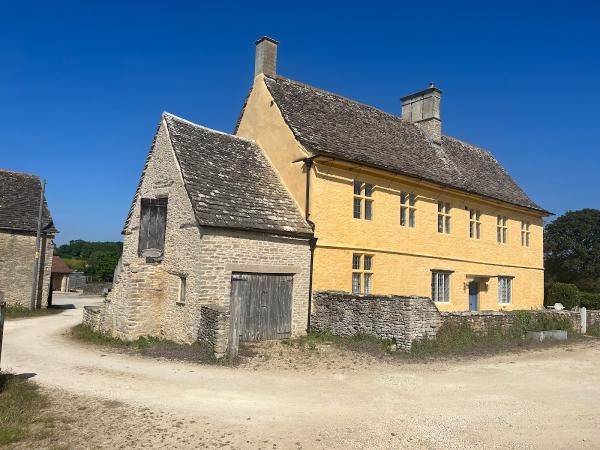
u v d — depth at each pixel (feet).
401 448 21.59
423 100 80.23
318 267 52.80
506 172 91.50
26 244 83.20
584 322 64.28
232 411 25.36
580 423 26.13
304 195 53.52
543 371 39.29
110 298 51.29
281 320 48.75
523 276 85.35
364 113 70.28
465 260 72.74
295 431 22.94
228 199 47.88
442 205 70.90
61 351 41.98
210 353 38.45
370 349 43.47
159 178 52.11
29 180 91.91
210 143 54.80
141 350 41.39
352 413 26.05
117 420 23.40
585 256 142.72
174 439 21.36
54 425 22.45
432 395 30.55
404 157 66.39
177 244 46.93
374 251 58.90
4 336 51.96
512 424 25.57
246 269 46.01
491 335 51.85
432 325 45.65
